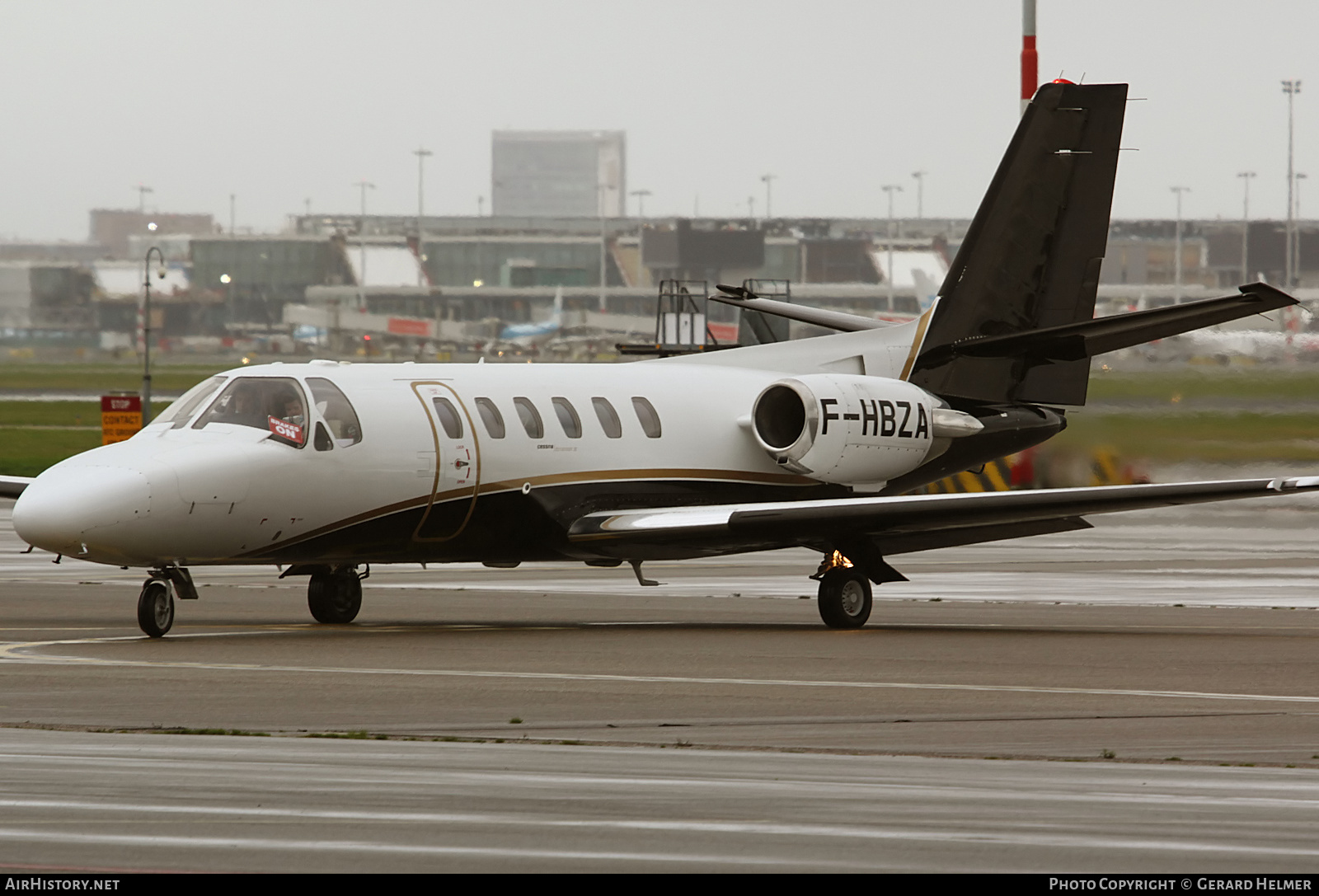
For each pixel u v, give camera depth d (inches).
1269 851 1181.1
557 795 1347.2
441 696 1893.5
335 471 2591.0
